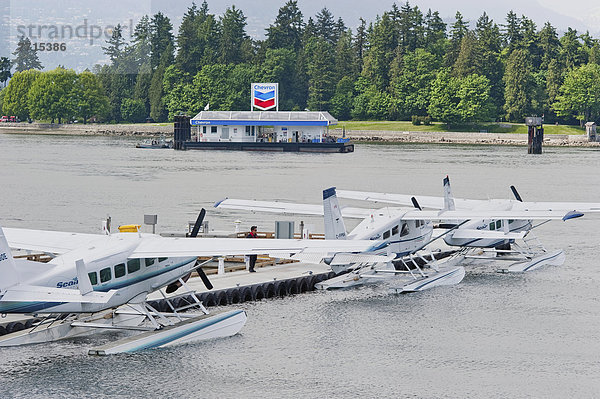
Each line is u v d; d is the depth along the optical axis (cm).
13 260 5103
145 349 5966
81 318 6209
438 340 6475
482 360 6038
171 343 6072
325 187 17888
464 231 8762
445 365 5909
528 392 5438
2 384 5322
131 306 6100
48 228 11819
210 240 5853
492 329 6812
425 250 9656
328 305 7444
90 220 12638
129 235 5956
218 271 8044
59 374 5506
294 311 7194
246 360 5897
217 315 6425
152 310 6250
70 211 13638
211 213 13575
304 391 5378
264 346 6206
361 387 5466
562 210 8944
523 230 9812
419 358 6050
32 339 5916
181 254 5631
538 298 7888
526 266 9119
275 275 8056
